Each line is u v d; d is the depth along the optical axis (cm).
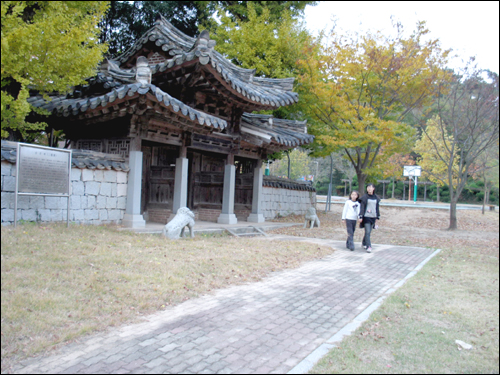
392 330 461
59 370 338
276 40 1850
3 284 476
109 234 859
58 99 1126
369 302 585
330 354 383
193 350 387
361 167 1934
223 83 1089
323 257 929
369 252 1031
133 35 1356
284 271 761
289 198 1908
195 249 836
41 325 407
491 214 2509
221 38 1917
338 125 1770
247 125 1413
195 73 1038
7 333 384
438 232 1603
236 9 1978
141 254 718
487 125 1559
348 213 1070
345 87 1692
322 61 1667
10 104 628
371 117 1574
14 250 602
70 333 402
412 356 391
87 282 534
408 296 607
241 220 1559
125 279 571
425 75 1568
